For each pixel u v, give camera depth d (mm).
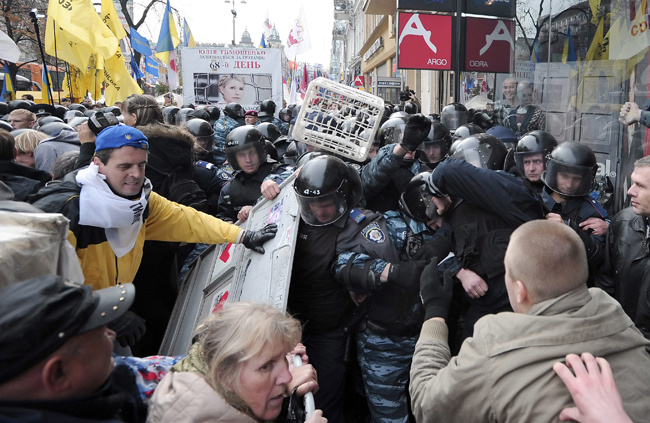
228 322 1472
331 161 2561
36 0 20766
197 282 3516
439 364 1715
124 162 2223
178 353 2910
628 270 2537
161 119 3938
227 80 12109
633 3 4609
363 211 2715
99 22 7270
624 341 1368
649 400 1309
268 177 4035
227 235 2812
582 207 2893
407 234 2768
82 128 2820
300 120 3365
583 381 1254
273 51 12094
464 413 1449
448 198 2553
